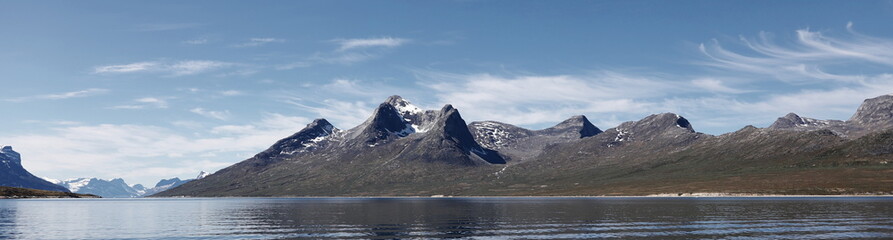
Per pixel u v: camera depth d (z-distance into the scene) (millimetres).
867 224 98812
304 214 155625
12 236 95375
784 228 93312
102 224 120312
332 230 101812
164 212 178500
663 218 118812
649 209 158000
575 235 88562
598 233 90688
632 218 120188
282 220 128500
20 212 174500
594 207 178375
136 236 93625
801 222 103938
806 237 81000
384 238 88500
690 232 89688
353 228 105438
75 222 127062
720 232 88938
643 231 92375
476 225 109000
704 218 117062
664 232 90375
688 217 120812
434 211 167500
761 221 107000
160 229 105812
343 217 139125
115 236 94000
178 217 145875
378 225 111750
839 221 105125
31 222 127500
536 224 108438
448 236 90250
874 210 139000
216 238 89375
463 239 85625
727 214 128875
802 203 189500
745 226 97625
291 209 196500
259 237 90625
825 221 105375
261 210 189625
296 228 106125
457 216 138375
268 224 116375
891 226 94875
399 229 102625
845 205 168375
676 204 195625
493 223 112750
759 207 161625
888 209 143125
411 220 125250
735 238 80875
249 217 142875
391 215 146750
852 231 87812
